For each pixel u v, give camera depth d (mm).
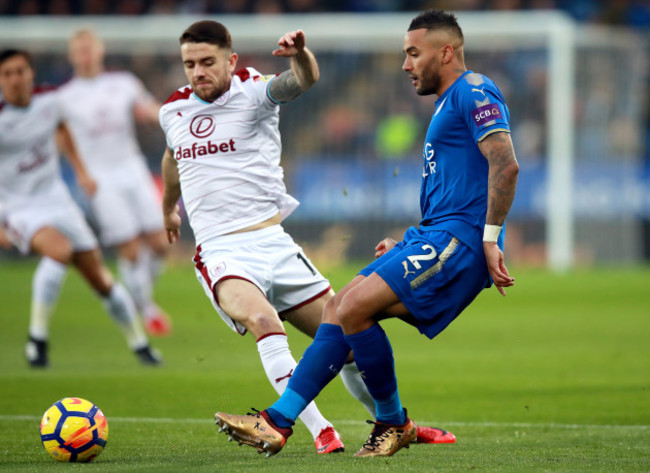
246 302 17422
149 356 32938
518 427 21281
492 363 33000
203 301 54781
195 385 27984
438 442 19000
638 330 42125
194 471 14797
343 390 27594
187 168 18844
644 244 72312
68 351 36688
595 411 23484
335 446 17234
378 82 72188
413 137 71062
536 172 69812
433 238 16344
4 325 45375
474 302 53750
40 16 82688
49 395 25906
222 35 18422
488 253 15914
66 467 15516
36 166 32625
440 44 16672
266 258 18375
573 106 70500
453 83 16703
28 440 19000
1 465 15898
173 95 19156
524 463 15750
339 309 16219
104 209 41344
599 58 71000
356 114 71875
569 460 16156
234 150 18625
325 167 71375
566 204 67438
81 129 41844
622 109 71125
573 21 85688
